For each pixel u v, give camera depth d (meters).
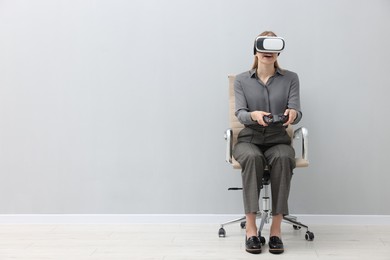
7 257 2.29
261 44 2.47
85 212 3.12
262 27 3.06
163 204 3.10
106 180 3.11
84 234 2.79
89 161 3.12
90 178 3.11
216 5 3.08
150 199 3.10
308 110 3.05
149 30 3.10
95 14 3.11
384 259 2.22
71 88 3.12
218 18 3.08
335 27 3.03
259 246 2.33
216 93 3.09
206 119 3.09
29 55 3.12
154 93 3.11
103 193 3.11
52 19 3.12
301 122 3.06
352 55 3.03
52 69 3.12
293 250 2.39
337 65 3.03
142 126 3.11
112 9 3.11
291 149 2.48
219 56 3.08
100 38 3.11
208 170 3.09
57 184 3.12
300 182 3.06
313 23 3.04
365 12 3.02
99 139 3.12
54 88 3.12
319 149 3.05
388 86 3.02
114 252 2.38
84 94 3.12
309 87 3.05
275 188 2.38
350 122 3.03
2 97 3.12
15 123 3.12
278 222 2.39
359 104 3.03
